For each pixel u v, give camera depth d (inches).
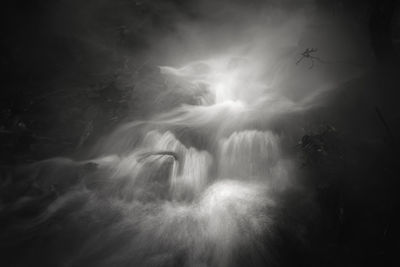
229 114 438.0
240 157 347.6
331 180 279.0
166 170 327.6
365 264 211.8
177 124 410.0
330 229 241.0
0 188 321.7
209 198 301.7
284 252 231.5
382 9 327.9
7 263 236.4
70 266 232.2
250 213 272.7
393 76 356.2
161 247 246.4
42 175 341.7
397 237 221.9
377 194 261.0
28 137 396.2
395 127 322.7
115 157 380.2
